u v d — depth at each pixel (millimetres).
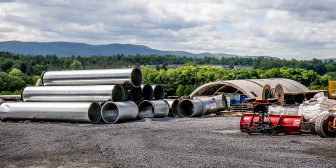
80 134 17375
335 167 9367
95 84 26625
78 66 174500
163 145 13289
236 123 21922
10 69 162250
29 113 24906
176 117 29047
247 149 12188
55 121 24781
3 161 10906
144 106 28578
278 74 135875
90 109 23672
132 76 25625
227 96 38688
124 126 21109
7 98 40312
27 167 9945
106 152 11961
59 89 25891
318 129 14641
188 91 89562
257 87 41906
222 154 11312
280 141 13938
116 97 24719
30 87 27219
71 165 10062
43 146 13648
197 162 10109
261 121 16172
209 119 25891
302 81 135500
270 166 9531
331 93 24953
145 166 9742
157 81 103750
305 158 10484
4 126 21938
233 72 118688
